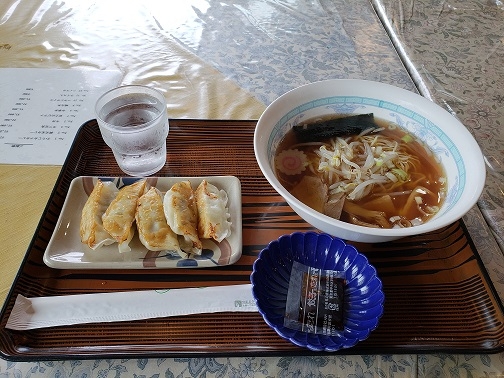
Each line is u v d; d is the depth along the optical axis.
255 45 0.63
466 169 0.35
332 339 0.29
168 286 0.33
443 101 0.56
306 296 0.31
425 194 0.38
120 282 0.33
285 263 0.34
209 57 0.60
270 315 0.30
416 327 0.31
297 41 0.64
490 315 0.32
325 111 0.42
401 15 0.72
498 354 0.30
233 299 0.32
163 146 0.43
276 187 0.30
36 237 0.35
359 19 0.70
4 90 0.52
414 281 0.34
